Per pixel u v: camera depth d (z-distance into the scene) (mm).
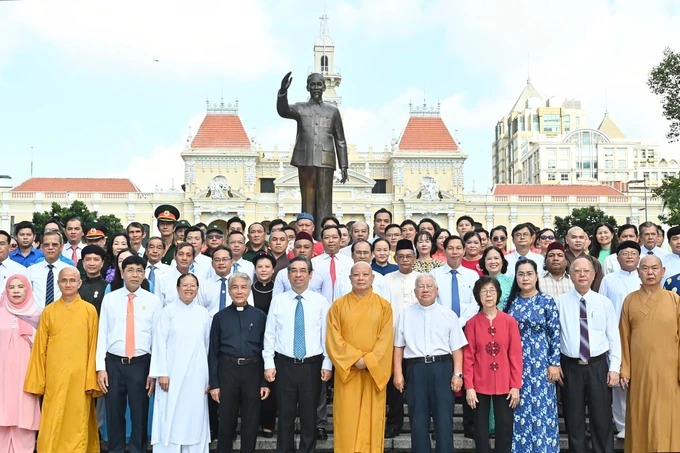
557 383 8539
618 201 67625
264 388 8000
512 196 67875
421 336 7797
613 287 9062
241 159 68125
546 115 128750
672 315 7562
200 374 7902
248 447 7887
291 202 65688
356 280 7730
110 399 7945
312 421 7848
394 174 69438
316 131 11969
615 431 8727
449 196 66688
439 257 10969
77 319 7855
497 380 7551
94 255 8938
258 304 9039
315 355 7918
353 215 66812
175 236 11828
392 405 8703
